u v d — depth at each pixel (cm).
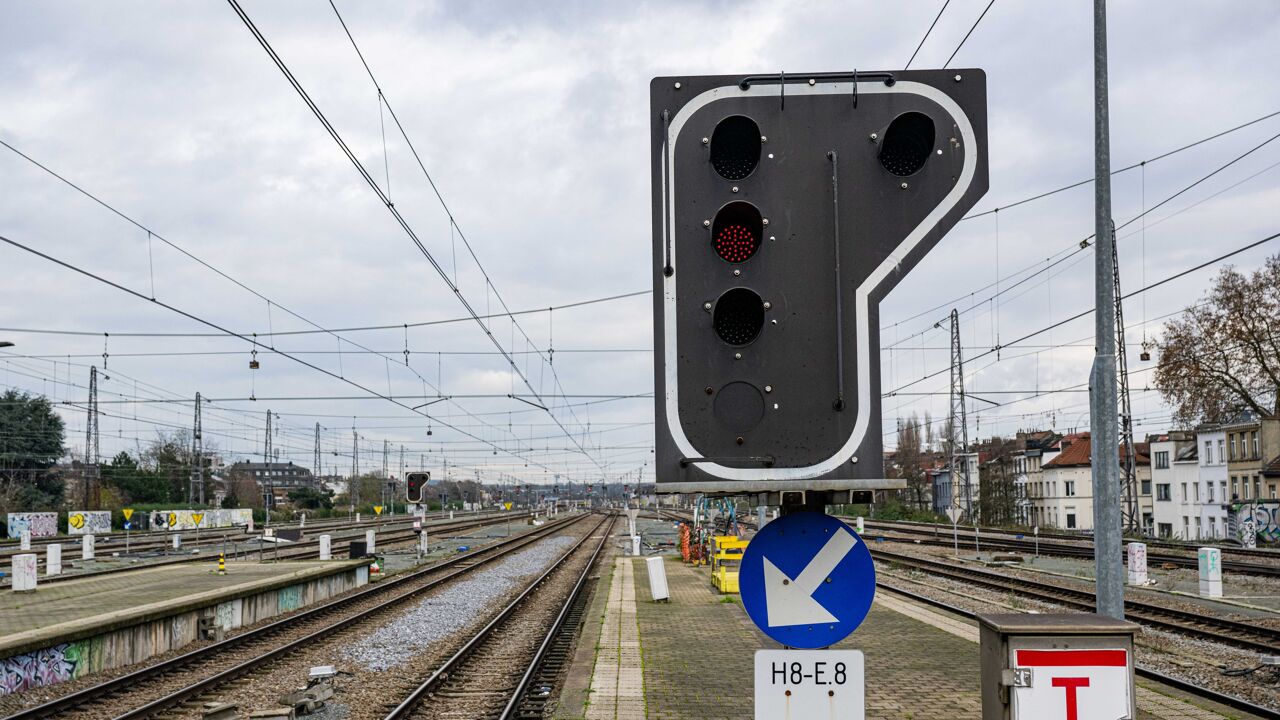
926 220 422
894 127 433
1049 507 8256
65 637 1228
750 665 1175
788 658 441
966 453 5309
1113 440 935
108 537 5131
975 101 427
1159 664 1250
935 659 1220
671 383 414
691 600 1975
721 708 930
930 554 3672
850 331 416
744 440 411
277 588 1948
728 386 414
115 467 7075
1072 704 452
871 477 409
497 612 2066
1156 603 1981
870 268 420
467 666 1344
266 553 3862
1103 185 958
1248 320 4416
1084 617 480
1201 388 4566
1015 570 2848
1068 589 2108
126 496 7106
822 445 411
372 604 2183
